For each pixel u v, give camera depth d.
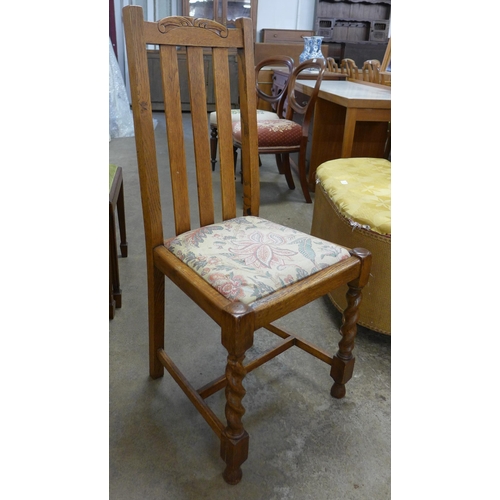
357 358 1.29
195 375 1.20
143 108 0.88
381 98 1.99
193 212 2.41
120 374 1.19
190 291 0.84
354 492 0.89
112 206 1.30
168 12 5.23
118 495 0.87
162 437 1.01
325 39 5.51
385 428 1.05
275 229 1.03
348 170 1.56
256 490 0.89
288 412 1.09
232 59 5.29
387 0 5.43
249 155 1.10
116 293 1.46
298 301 0.83
